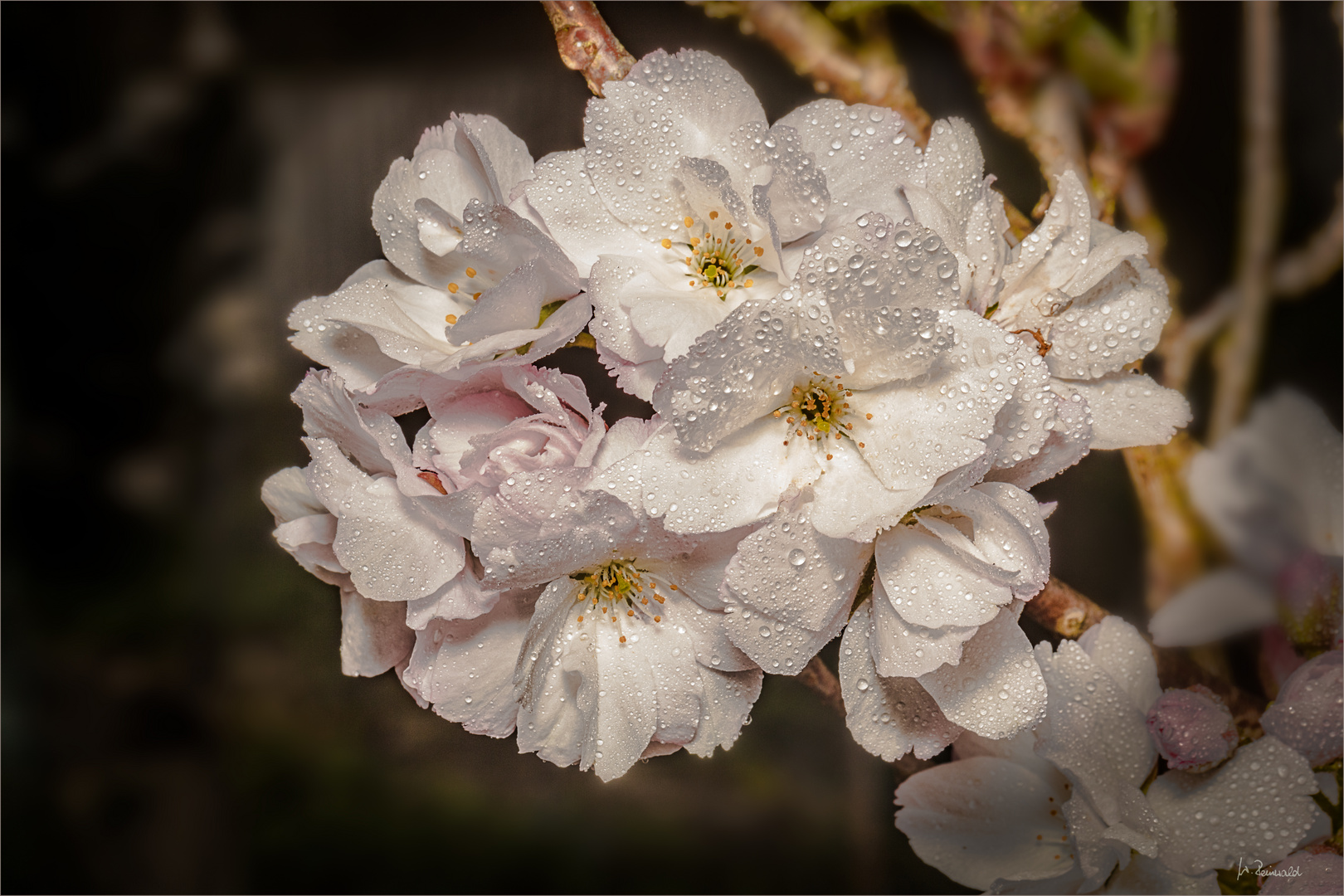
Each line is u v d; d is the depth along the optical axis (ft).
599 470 0.86
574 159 0.89
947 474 0.85
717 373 0.85
